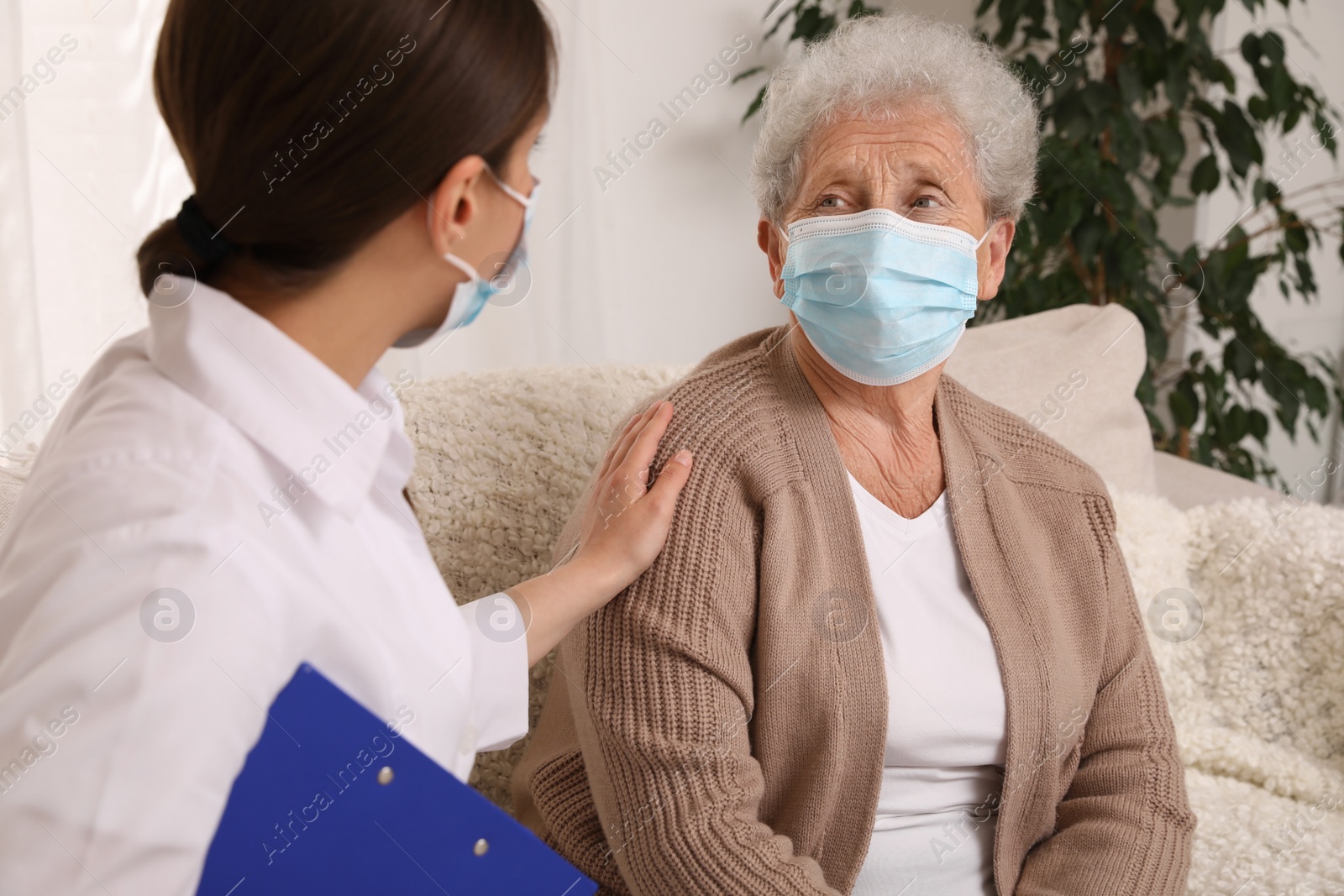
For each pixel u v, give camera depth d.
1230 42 2.88
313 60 0.61
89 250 1.90
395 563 0.72
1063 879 1.08
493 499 1.22
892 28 1.08
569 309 2.71
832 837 1.04
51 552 0.54
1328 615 1.33
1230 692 1.38
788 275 1.06
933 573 1.11
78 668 0.50
